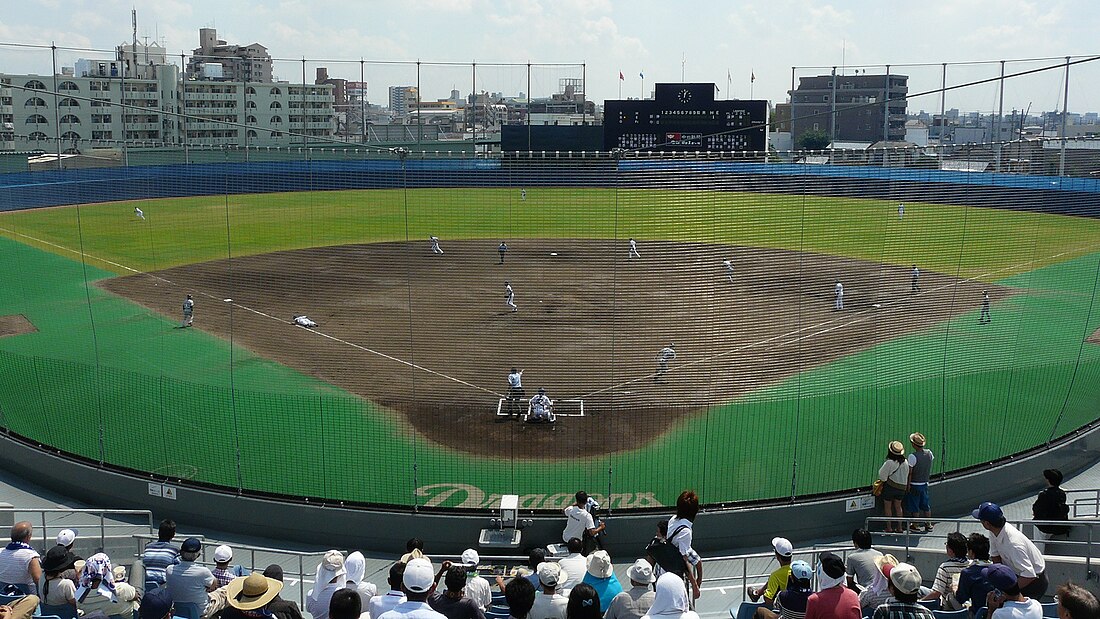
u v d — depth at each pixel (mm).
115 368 23109
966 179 45719
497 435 19641
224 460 17516
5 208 53219
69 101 101125
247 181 61906
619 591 9672
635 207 45219
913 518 13789
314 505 15336
